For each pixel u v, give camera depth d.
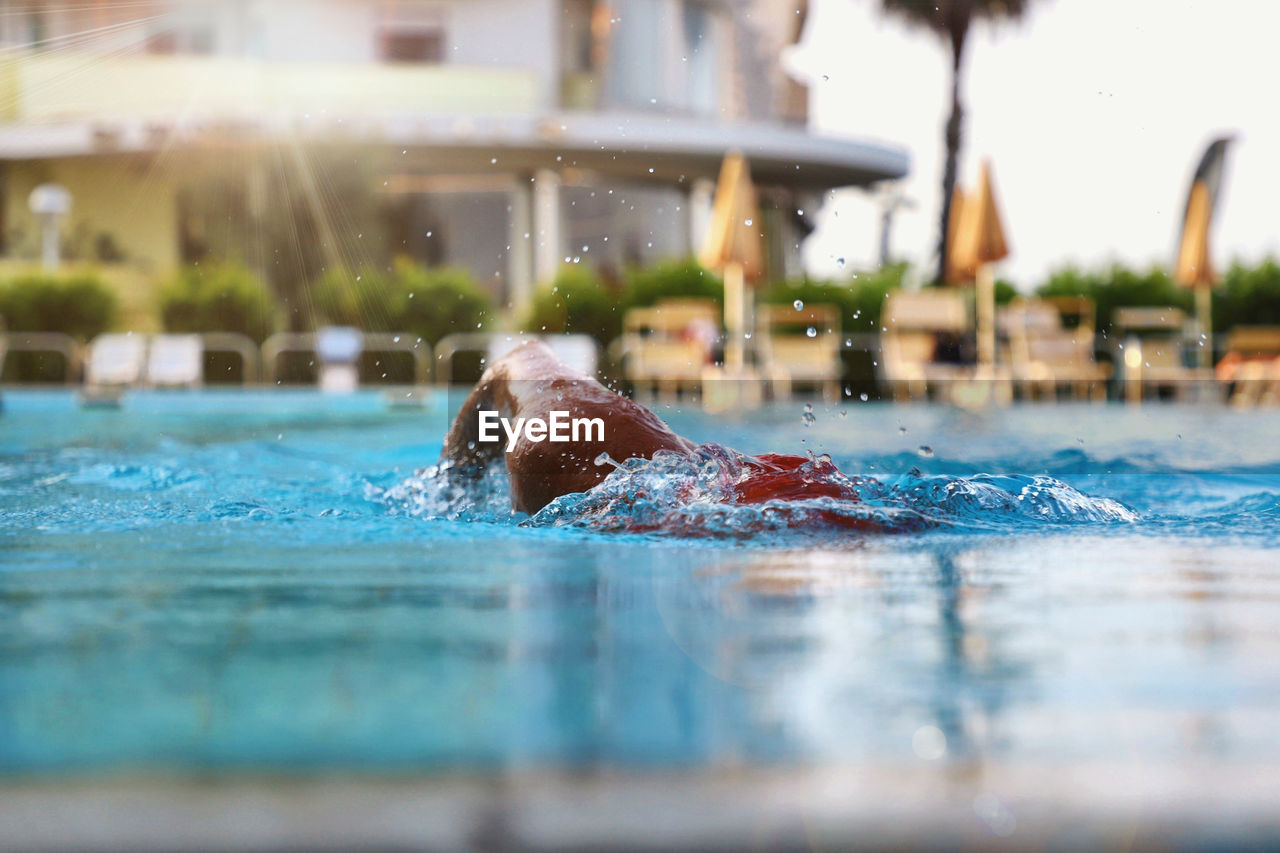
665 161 17.16
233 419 7.19
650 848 0.45
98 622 1.02
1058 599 1.14
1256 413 8.12
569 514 2.08
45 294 13.38
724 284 14.26
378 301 14.39
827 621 1.01
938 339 12.05
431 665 0.82
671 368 11.41
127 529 1.94
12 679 0.78
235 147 15.46
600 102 17.94
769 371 11.47
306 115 15.62
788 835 0.46
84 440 5.00
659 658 0.85
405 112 16.41
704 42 18.83
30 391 10.21
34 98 14.76
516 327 14.79
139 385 11.70
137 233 16.86
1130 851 0.45
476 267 17.12
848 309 12.99
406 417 7.50
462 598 1.16
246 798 0.50
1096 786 0.52
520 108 16.83
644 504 2.05
